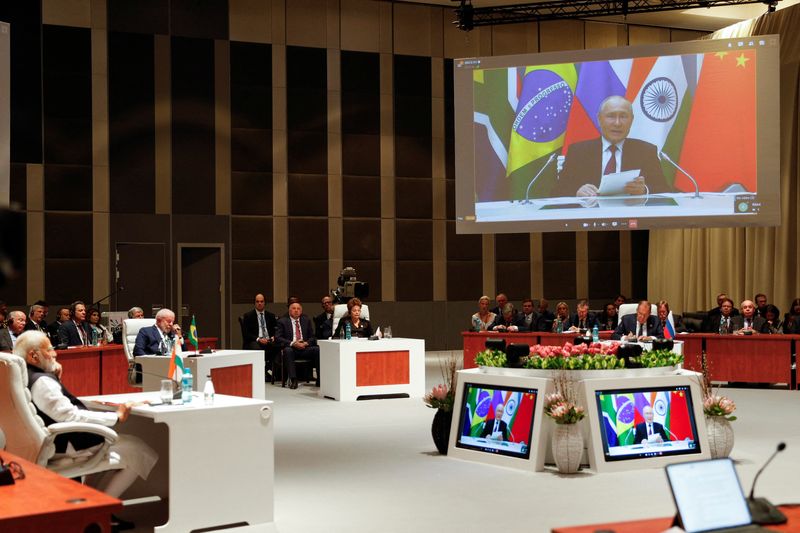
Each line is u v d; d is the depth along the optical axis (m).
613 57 13.38
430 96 17.97
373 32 17.56
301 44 17.03
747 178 12.82
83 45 15.45
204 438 5.02
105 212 15.52
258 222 16.61
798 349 11.55
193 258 16.17
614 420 6.51
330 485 6.16
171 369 5.75
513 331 12.74
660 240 18.61
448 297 18.03
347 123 17.33
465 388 7.16
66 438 4.98
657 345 7.24
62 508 2.77
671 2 14.16
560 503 5.50
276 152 16.77
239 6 16.56
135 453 5.23
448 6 18.02
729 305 12.46
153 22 15.94
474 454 6.95
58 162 15.25
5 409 4.76
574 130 13.54
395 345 11.12
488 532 4.84
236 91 16.52
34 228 15.05
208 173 16.25
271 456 5.22
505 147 13.77
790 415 9.27
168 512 5.24
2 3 14.91
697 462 2.39
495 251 18.38
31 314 11.72
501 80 13.76
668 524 2.46
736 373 11.80
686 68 13.07
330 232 17.14
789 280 15.25
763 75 12.73
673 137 13.13
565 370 6.66
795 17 15.17
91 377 10.84
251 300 16.50
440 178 18.00
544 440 6.55
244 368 9.57
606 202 13.45
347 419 9.33
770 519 2.39
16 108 15.00
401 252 17.67
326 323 12.96
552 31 18.70
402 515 5.26
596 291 19.05
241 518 5.10
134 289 15.69
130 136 15.71
